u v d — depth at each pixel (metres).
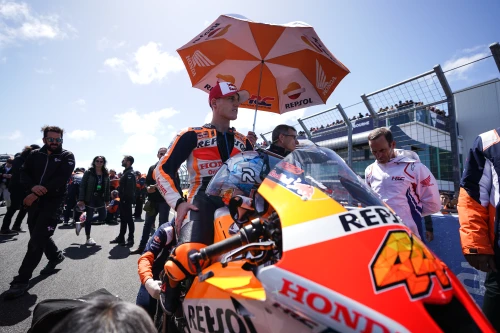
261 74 3.39
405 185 2.91
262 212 1.52
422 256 1.04
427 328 0.84
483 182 2.10
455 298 1.01
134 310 0.80
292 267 0.99
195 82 3.44
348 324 0.85
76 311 0.79
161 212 5.54
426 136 4.24
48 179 3.78
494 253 2.01
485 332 0.93
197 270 1.26
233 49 3.36
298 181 1.37
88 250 5.85
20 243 6.11
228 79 3.54
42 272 4.30
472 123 5.40
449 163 4.05
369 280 0.93
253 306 1.03
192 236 1.56
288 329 0.94
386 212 1.23
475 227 2.07
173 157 1.96
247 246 1.14
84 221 6.23
